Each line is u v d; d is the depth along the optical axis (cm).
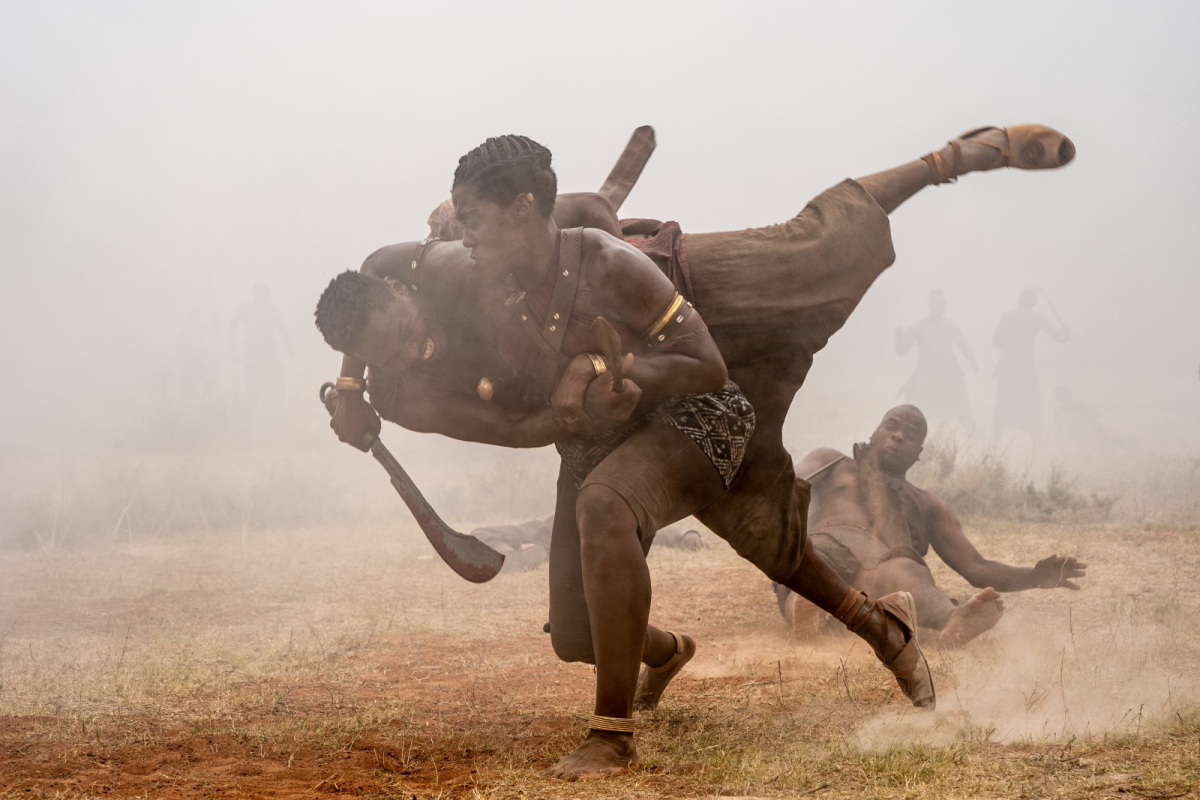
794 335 362
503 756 331
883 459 575
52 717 392
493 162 309
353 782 307
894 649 373
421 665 493
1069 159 388
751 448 361
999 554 719
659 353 317
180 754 342
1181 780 260
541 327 320
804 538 377
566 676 470
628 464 317
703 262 354
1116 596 577
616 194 381
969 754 299
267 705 411
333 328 321
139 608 646
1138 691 372
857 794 268
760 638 546
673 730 360
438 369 345
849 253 367
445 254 337
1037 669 423
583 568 311
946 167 384
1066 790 261
